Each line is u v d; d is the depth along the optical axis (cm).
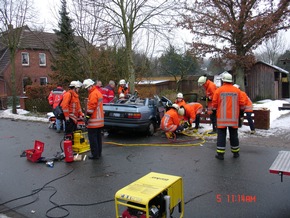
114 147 895
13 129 1314
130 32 1490
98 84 1039
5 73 3453
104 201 515
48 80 3738
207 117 1205
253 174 623
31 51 3588
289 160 449
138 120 973
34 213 480
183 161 732
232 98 718
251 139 932
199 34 2266
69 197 537
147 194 345
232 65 2372
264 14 2148
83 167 709
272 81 2620
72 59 1723
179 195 398
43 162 762
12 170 707
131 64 1514
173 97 2061
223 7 2219
